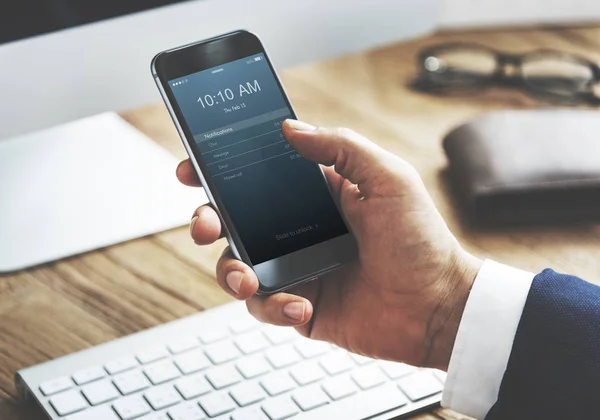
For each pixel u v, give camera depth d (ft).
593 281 3.10
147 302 2.98
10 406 2.59
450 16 4.69
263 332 2.77
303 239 2.61
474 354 2.61
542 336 2.45
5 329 2.85
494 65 4.40
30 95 2.90
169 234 3.29
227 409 2.48
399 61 4.46
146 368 2.61
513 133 3.51
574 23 4.75
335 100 4.09
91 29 2.94
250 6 3.21
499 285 2.64
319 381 2.60
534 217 3.36
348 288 2.82
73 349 2.79
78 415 2.46
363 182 2.67
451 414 2.61
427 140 3.83
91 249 3.17
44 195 3.34
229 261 2.52
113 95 3.05
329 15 3.40
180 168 2.80
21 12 2.83
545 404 2.45
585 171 3.34
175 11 3.07
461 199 3.47
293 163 2.67
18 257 3.10
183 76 2.64
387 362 2.70
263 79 2.72
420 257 2.65
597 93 4.25
